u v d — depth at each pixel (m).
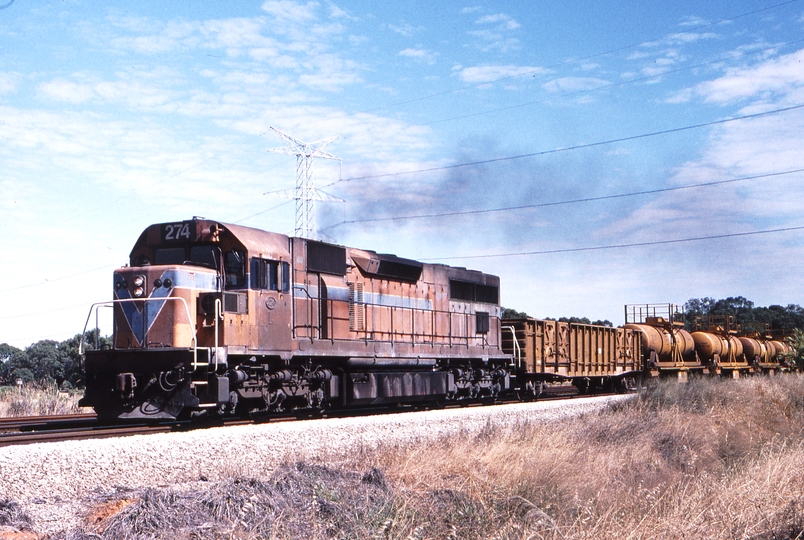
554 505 10.27
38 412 22.56
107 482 10.02
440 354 23.80
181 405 15.24
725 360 44.62
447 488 10.79
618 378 35.22
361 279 21.23
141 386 15.57
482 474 11.73
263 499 8.83
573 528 9.17
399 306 22.70
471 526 8.98
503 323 29.62
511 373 28.11
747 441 18.16
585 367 32.19
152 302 15.99
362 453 12.69
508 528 8.89
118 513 8.27
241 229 17.14
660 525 9.47
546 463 12.26
